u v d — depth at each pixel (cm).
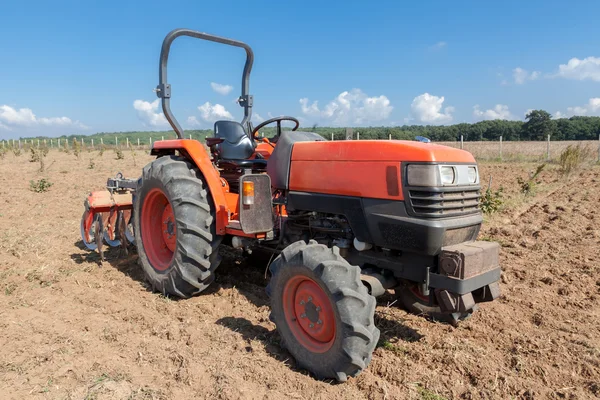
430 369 301
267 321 368
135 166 1758
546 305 409
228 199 421
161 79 425
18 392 263
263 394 266
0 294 426
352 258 336
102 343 328
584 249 588
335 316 267
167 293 424
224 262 523
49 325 355
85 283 458
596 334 349
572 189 1171
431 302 304
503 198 998
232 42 457
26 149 3088
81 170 1591
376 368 299
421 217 282
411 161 285
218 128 461
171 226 443
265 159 470
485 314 387
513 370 298
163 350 317
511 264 531
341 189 320
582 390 275
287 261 297
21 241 614
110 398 257
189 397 263
